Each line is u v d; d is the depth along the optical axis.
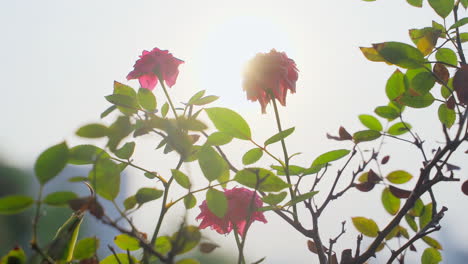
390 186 1.01
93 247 0.83
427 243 1.04
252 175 0.86
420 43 1.02
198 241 0.78
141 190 0.82
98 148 0.85
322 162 0.95
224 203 0.86
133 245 0.87
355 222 1.04
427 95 1.00
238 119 0.91
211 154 0.85
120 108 0.89
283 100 1.01
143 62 0.96
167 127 0.81
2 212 0.75
